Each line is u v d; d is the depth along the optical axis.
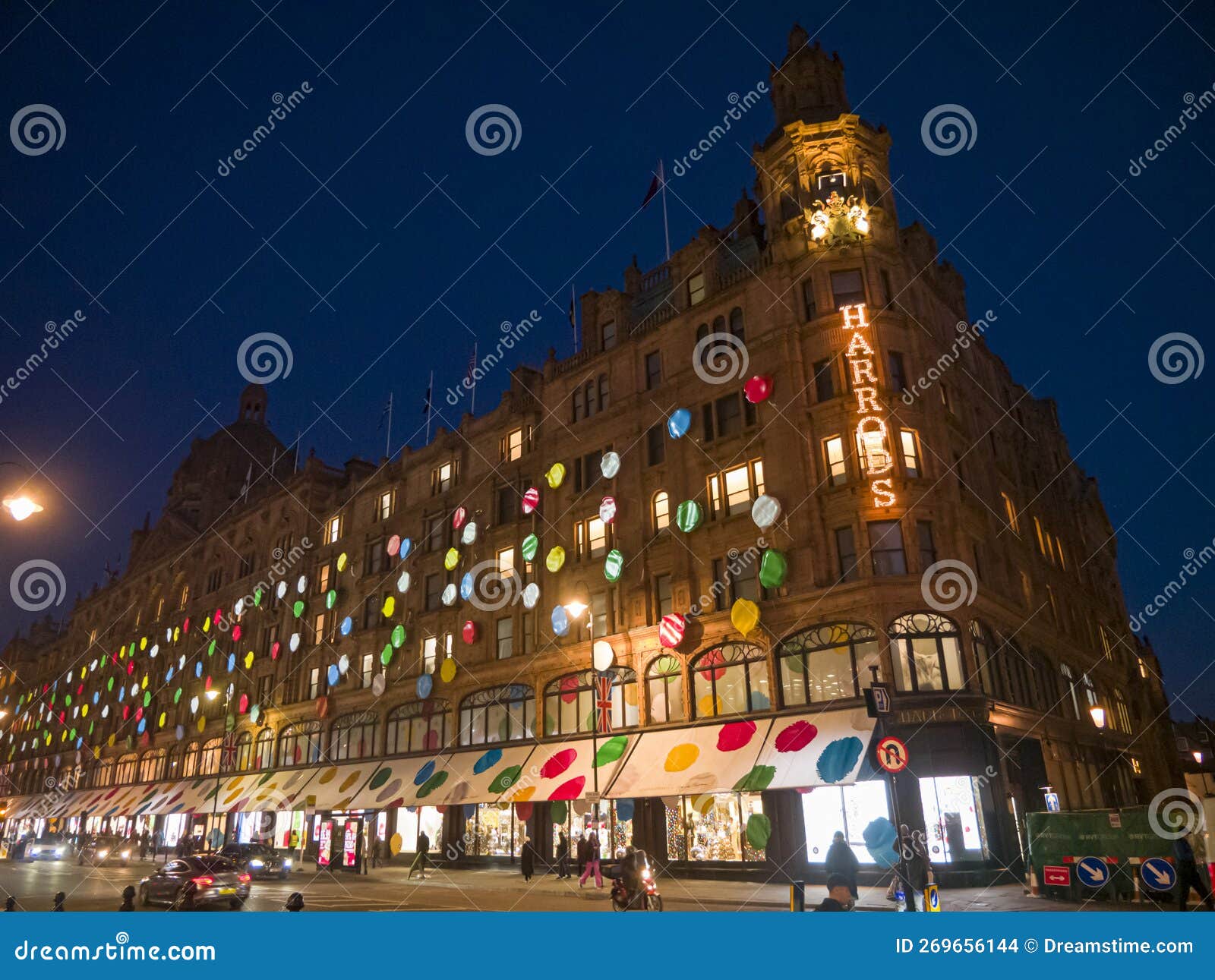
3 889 33.59
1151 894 20.88
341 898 28.80
